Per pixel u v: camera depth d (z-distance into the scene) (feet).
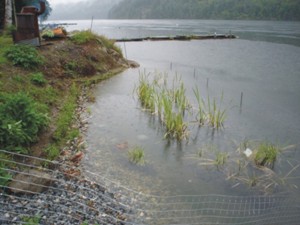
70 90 43.14
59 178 22.72
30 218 17.46
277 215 20.36
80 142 29.58
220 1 635.66
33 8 47.24
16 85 34.22
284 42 131.34
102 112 38.86
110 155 27.99
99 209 19.79
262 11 481.05
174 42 133.39
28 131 25.58
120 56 68.85
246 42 132.77
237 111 41.29
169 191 22.84
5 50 40.57
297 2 427.74
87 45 58.54
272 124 36.83
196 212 20.47
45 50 48.57
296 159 28.04
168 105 36.29
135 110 40.29
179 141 31.71
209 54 97.86
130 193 22.29
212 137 32.76
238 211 20.70
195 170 26.02
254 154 28.09
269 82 59.06
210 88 53.42
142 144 30.68
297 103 45.65
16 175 21.18
